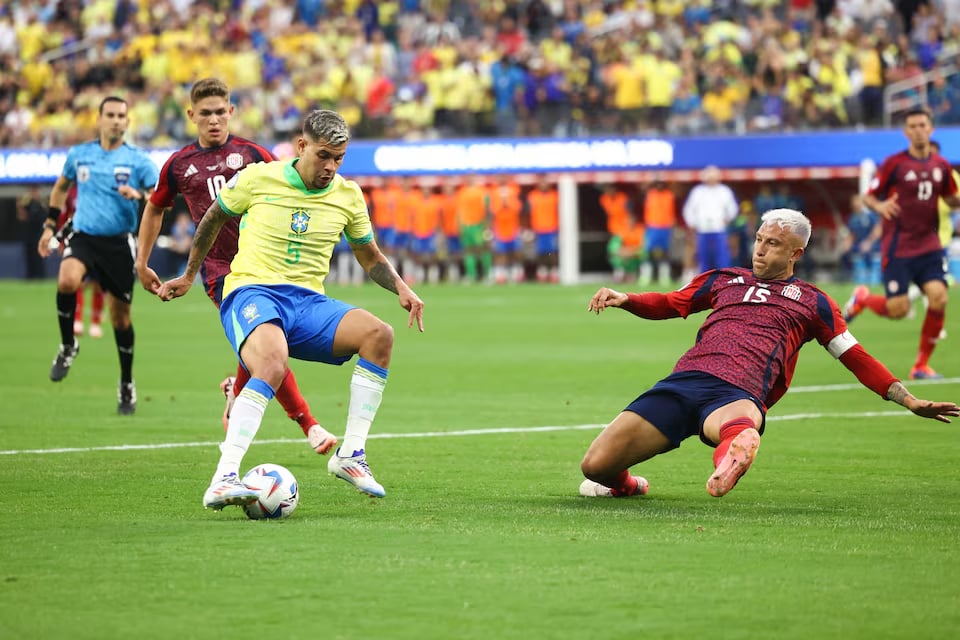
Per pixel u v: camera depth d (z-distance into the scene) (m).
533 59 125.81
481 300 99.69
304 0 136.38
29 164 125.12
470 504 25.92
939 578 19.27
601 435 25.98
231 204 26.33
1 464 31.14
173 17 135.75
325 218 26.27
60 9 140.50
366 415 26.14
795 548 21.30
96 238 41.03
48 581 19.08
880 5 125.19
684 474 30.16
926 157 50.50
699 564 20.12
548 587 18.72
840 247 120.94
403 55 131.88
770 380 25.42
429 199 124.06
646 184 119.94
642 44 124.31
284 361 25.12
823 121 118.50
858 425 38.50
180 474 29.70
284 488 24.05
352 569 19.78
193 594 18.36
